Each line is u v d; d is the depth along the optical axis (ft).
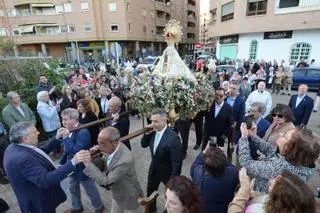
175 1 141.69
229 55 72.59
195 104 12.62
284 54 57.88
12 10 101.86
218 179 6.56
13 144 7.44
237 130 14.82
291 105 16.97
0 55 27.86
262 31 59.00
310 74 41.93
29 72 24.38
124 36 100.12
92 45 103.60
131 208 8.45
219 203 6.62
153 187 10.17
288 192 4.15
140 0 106.01
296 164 5.90
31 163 7.04
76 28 100.53
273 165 6.34
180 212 4.82
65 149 9.79
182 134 15.61
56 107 18.28
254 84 35.12
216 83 23.06
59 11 100.01
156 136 9.70
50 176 6.90
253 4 59.16
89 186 10.16
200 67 40.96
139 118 26.58
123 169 7.61
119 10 97.04
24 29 103.30
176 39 14.74
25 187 7.44
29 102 19.80
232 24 65.98
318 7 49.57
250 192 5.74
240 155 7.34
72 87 20.42
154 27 120.67
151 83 12.39
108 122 14.64
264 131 11.35
